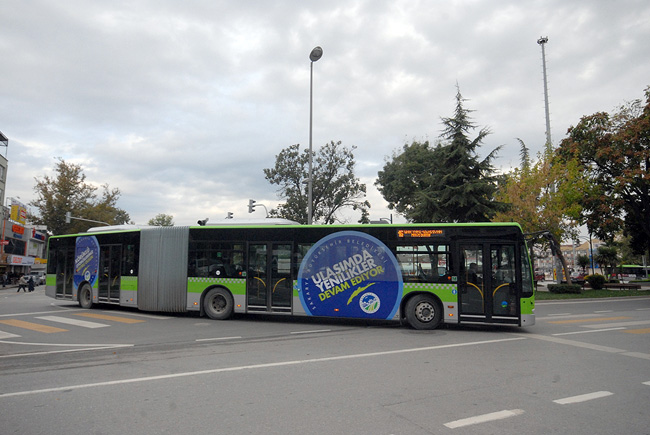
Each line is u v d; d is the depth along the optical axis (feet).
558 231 81.51
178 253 47.14
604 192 96.37
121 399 17.87
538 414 16.14
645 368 23.56
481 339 33.45
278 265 43.11
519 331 38.04
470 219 83.35
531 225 81.92
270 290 43.09
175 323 42.42
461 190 81.05
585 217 98.12
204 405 17.07
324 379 21.03
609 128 93.25
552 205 81.35
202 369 23.08
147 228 49.70
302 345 30.55
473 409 16.67
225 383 20.29
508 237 37.65
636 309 60.44
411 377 21.43
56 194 174.60
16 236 183.42
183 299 46.32
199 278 45.96
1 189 166.09
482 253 38.01
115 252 51.70
